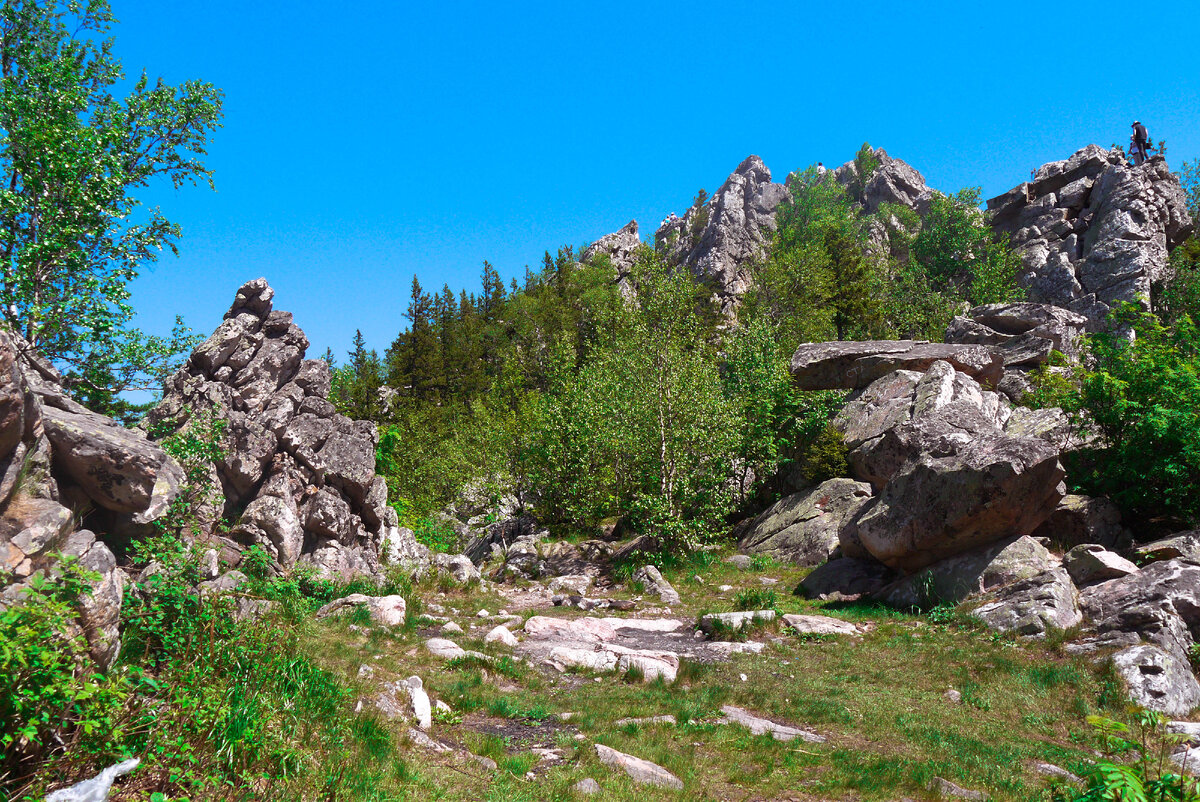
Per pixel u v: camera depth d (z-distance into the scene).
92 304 16.77
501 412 40.09
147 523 9.89
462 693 10.74
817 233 91.88
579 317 81.50
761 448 28.97
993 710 11.71
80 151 17.09
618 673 12.89
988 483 16.88
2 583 6.14
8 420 7.06
